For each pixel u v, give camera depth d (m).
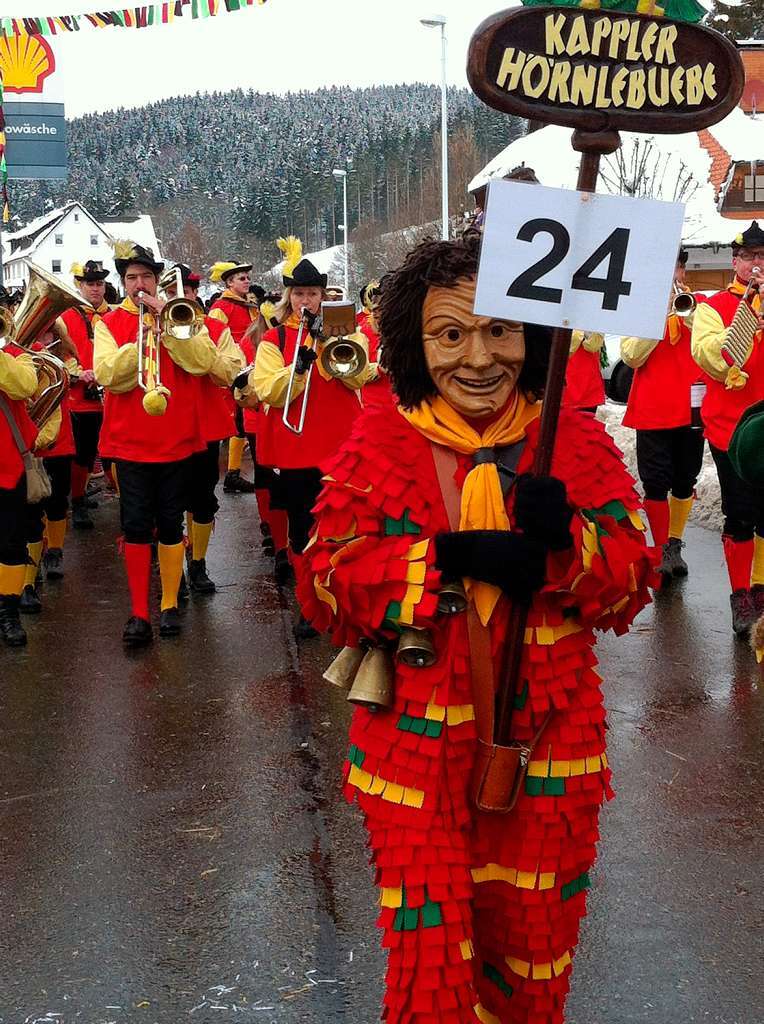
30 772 4.59
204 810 4.18
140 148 136.88
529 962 2.45
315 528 2.49
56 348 8.55
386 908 2.39
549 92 2.23
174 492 6.44
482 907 2.50
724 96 2.28
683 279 7.57
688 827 3.94
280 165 108.94
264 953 3.24
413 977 2.33
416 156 89.25
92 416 9.80
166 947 3.29
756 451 2.27
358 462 2.44
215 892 3.59
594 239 2.30
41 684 5.70
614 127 2.27
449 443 2.43
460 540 2.31
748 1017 2.92
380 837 2.40
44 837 4.01
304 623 6.39
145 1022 2.95
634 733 4.79
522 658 2.39
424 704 2.38
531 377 2.51
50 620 6.96
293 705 5.29
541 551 2.28
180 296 6.34
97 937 3.35
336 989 3.06
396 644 2.45
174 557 6.54
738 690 5.27
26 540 6.68
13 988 3.11
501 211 2.28
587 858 2.48
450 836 2.37
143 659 6.08
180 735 4.95
